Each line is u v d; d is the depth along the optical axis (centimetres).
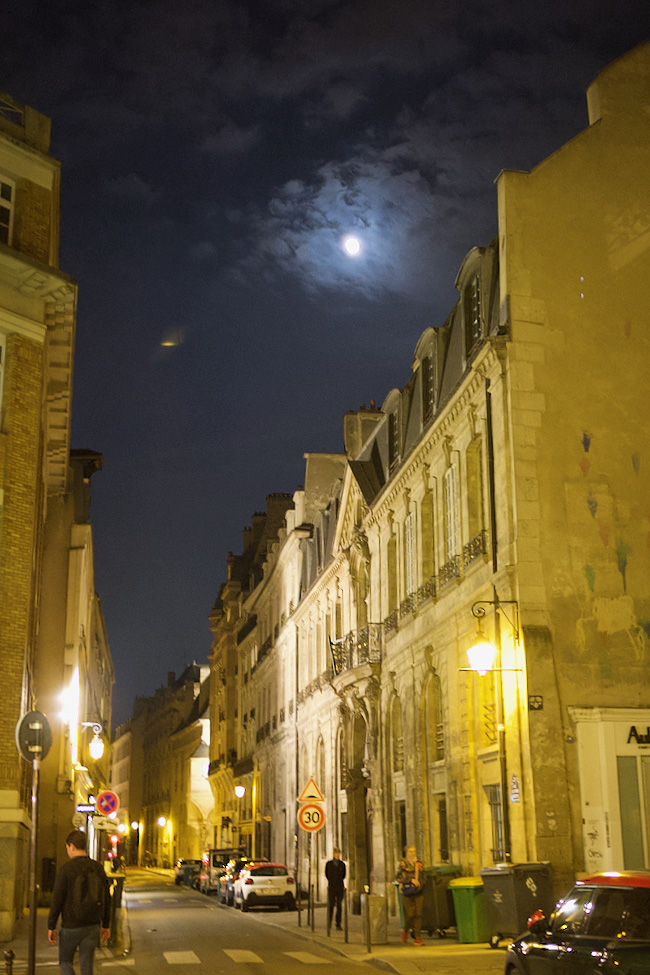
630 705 1866
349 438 3706
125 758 12950
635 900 859
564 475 1972
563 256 2105
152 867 10331
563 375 2028
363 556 3197
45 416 2508
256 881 3209
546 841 1741
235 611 6938
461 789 2153
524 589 1888
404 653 2681
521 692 1841
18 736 1148
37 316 2116
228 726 6788
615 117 2236
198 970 1507
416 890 1841
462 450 2262
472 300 2281
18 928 2025
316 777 3844
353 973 1459
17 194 2181
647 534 1986
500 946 1588
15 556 1980
